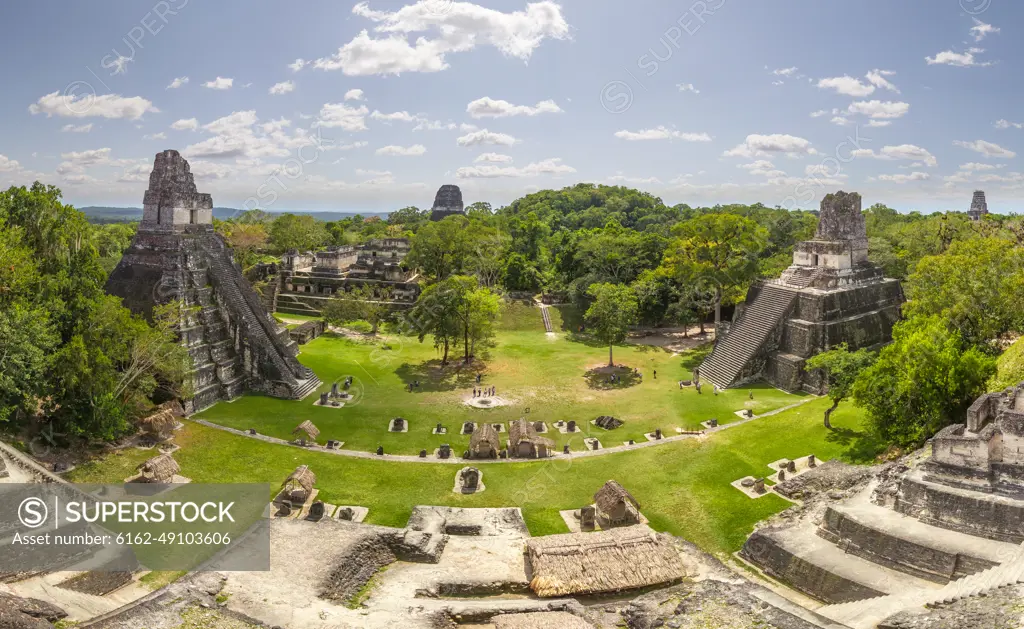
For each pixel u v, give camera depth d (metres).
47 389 39.38
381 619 24.44
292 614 24.22
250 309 62.16
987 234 79.75
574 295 88.38
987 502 27.95
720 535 34.44
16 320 37.41
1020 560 24.97
